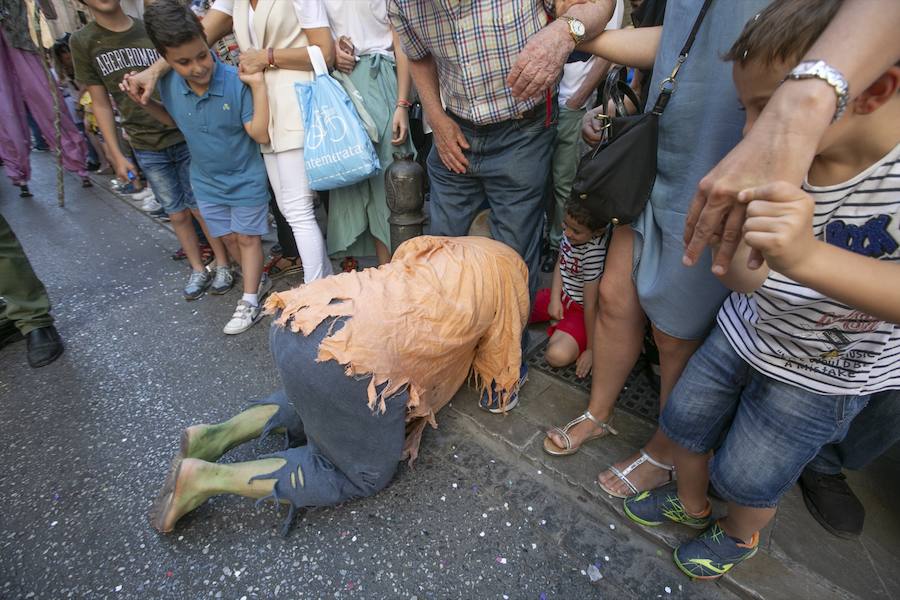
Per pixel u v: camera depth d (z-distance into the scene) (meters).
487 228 3.04
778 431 1.17
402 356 1.44
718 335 1.33
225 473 1.56
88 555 1.64
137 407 2.29
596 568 1.54
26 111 4.74
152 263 3.70
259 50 2.35
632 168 1.33
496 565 1.57
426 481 1.84
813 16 0.75
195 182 2.71
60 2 4.70
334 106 2.34
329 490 1.59
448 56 1.76
